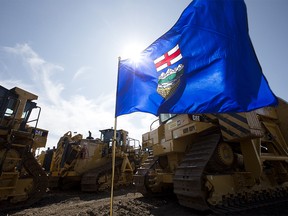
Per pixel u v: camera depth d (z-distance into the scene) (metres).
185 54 3.22
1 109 7.14
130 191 11.11
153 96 3.56
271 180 6.01
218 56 2.92
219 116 5.38
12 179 7.00
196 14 3.23
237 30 2.88
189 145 6.14
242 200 4.88
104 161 13.00
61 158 12.02
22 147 7.59
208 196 4.43
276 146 6.62
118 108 3.98
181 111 2.96
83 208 6.18
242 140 5.20
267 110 7.10
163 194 7.49
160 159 7.42
